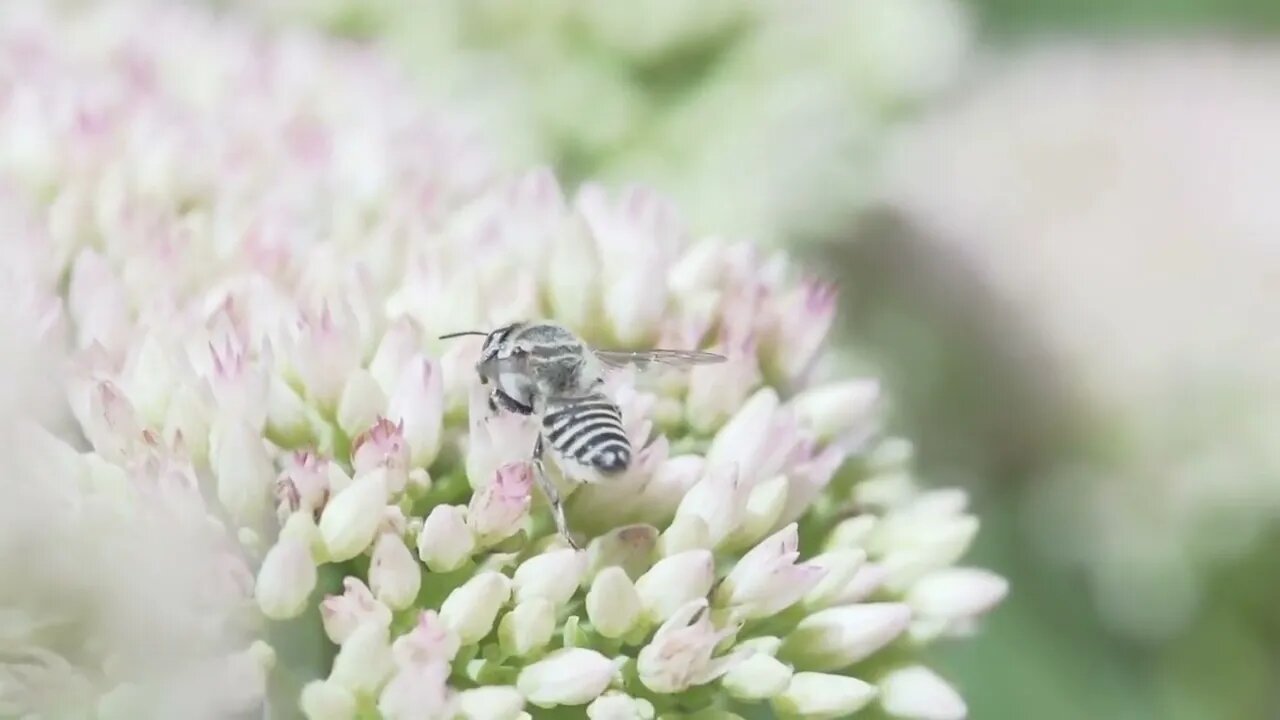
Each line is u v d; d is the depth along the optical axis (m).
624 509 0.21
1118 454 0.32
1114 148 0.36
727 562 0.21
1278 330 0.32
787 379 0.22
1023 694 0.31
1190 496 0.31
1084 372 0.32
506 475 0.20
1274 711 0.31
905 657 0.22
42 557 0.19
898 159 0.34
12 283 0.21
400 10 0.31
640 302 0.22
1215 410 0.31
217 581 0.20
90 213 0.23
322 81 0.26
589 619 0.21
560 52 0.31
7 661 0.19
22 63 0.26
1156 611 0.31
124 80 0.26
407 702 0.20
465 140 0.26
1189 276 0.33
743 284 0.23
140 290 0.22
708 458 0.21
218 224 0.23
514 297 0.22
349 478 0.20
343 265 0.23
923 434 0.33
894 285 0.35
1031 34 0.43
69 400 0.21
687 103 0.31
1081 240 0.34
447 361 0.21
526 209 0.23
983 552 0.32
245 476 0.20
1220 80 0.39
